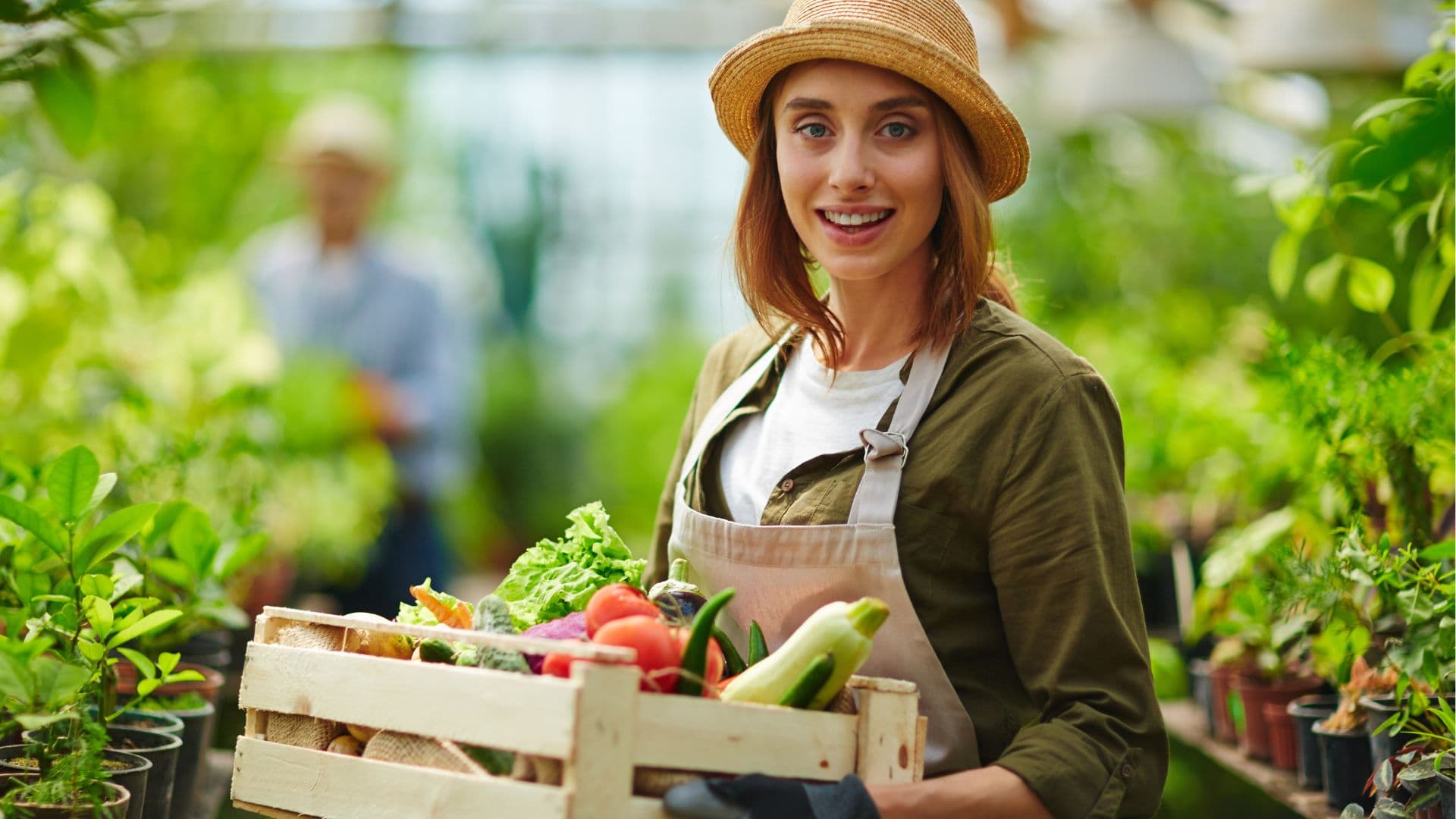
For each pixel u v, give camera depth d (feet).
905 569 5.55
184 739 7.10
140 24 15.52
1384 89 16.47
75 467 5.90
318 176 17.67
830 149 5.80
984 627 5.58
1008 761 5.01
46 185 12.12
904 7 5.79
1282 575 8.57
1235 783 9.14
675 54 28.14
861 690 4.81
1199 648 12.56
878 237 5.74
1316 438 8.04
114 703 6.24
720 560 5.81
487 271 30.48
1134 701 5.20
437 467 17.44
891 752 4.78
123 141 21.31
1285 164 23.75
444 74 30.68
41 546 6.66
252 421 11.71
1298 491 9.67
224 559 8.05
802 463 5.92
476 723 4.52
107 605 5.88
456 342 18.11
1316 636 8.43
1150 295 24.32
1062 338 19.84
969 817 4.79
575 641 4.86
